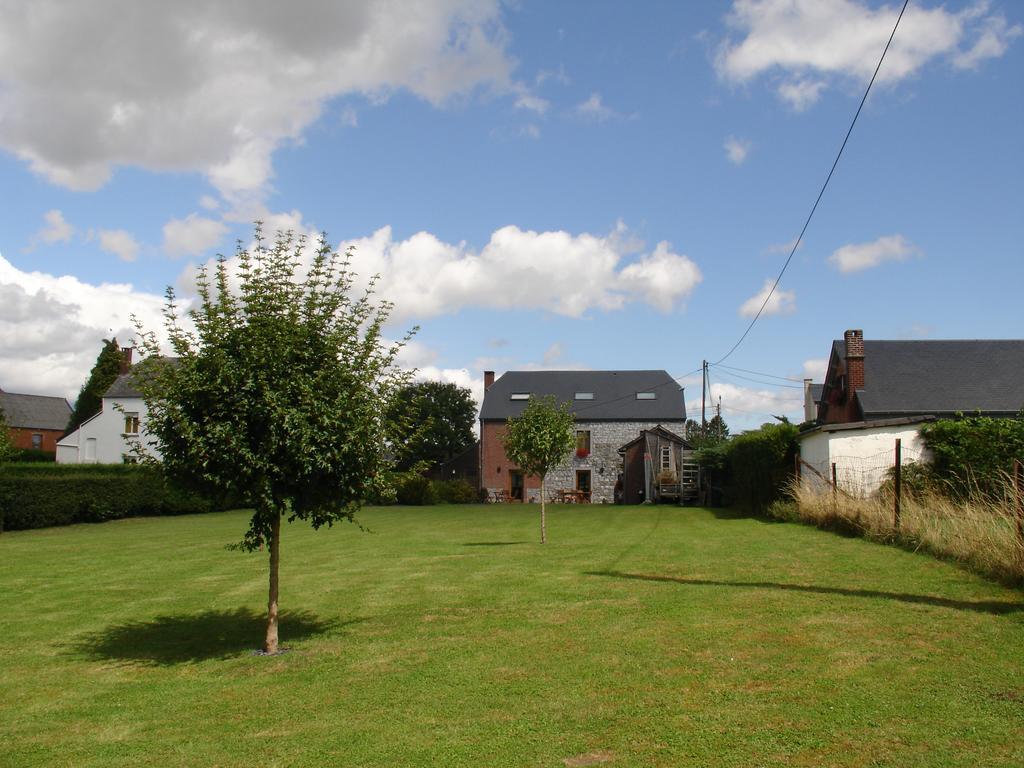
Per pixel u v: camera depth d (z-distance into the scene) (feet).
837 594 27.53
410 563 43.55
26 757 16.87
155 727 18.47
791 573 32.65
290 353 24.80
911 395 96.84
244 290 25.23
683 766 14.19
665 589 30.71
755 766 13.98
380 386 26.48
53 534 74.59
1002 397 95.55
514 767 14.67
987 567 29.17
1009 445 51.85
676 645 22.17
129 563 48.16
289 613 31.22
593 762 14.66
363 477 25.73
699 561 37.86
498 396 161.99
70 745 17.51
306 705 19.31
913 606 24.94
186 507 100.94
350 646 25.05
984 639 20.74
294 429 23.79
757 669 19.49
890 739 14.69
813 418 135.03
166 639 27.86
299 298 25.89
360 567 42.91
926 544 36.24
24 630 29.71
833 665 19.34
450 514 96.99
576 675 20.04
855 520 45.73
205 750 16.67
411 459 181.06
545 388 163.73
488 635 25.09
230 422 24.09
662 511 93.91
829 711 16.28
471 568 40.27
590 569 37.45
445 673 21.07
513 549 48.91
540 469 54.95
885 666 18.98
